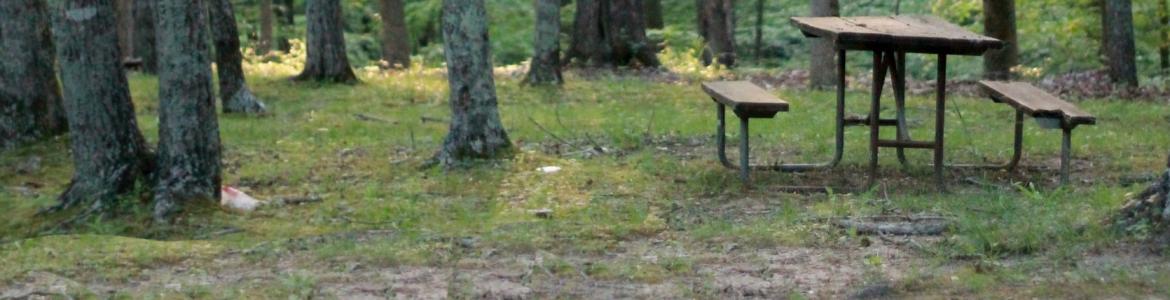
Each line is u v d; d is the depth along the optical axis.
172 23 12.84
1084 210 10.84
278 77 28.08
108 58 13.20
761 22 45.47
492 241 10.64
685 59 34.94
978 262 9.17
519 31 47.66
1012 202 11.78
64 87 13.26
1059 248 9.50
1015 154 14.64
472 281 9.13
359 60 45.56
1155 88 26.58
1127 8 26.44
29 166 16.48
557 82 26.89
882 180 13.96
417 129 20.11
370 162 16.36
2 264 9.88
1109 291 8.20
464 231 11.45
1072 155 16.09
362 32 49.84
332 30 27.31
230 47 22.42
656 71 32.16
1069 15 31.88
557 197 13.50
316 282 9.11
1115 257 9.17
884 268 9.24
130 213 12.84
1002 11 27.42
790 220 11.32
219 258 10.23
